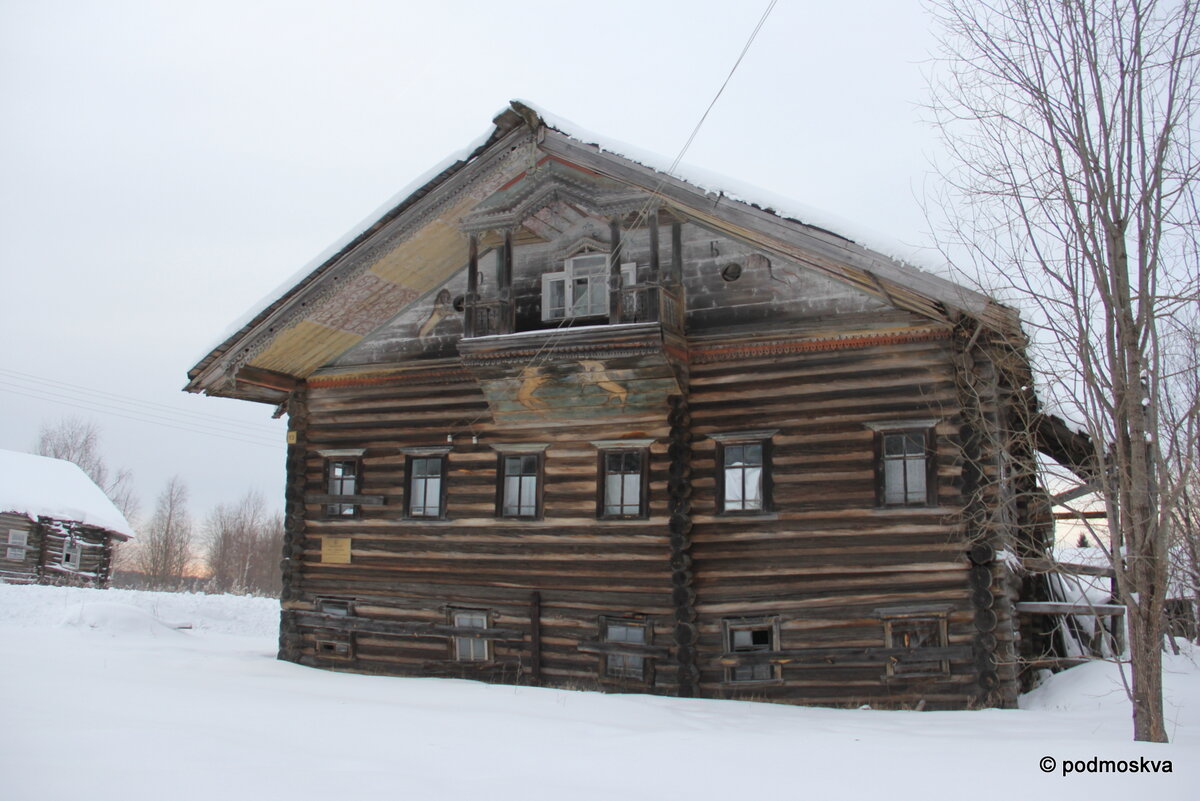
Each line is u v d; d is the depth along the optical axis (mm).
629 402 15398
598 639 15406
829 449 14438
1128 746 9250
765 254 15172
